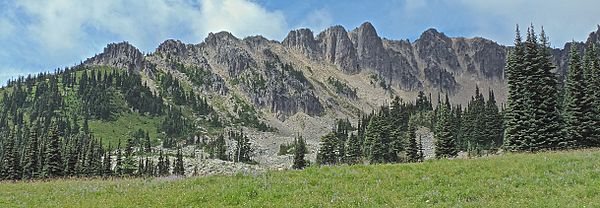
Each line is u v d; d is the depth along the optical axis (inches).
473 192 871.1
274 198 900.0
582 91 2583.7
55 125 3865.7
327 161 5027.1
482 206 758.5
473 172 1052.5
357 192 918.4
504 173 1024.2
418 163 1217.4
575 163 1080.8
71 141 4943.4
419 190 911.7
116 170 4311.0
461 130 5083.7
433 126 6397.6
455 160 1249.4
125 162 4313.5
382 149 4407.0
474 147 4628.4
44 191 1134.4
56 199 1011.3
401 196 878.4
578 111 2561.5
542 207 729.0
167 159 4658.0
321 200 856.9
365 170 1138.0
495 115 4746.6
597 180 887.7
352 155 4852.4
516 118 2559.1
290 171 1194.6
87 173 4047.7
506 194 847.7
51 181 1470.2
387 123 4608.8
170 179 1205.1
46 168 3659.0
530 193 836.6
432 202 825.5
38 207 928.9
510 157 1262.3
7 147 3993.6
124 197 979.9
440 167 1122.7
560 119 2470.5
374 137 4466.0
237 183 1040.8
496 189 882.1
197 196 932.6
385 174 1071.0
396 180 1011.9
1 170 3954.2
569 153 1330.0
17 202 995.3
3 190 1186.6
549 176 964.6
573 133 2544.3
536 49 2546.8
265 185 1000.9
